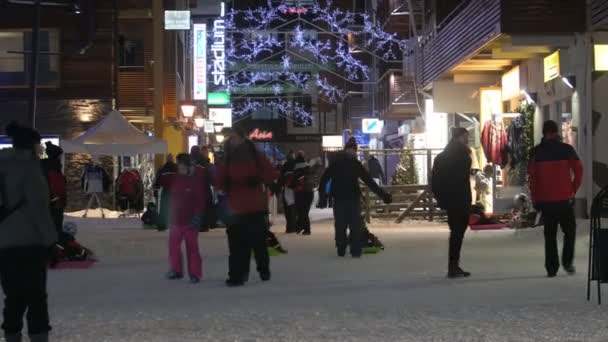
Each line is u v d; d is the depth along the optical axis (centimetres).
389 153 2838
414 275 1134
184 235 1129
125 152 2650
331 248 1603
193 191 1127
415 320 773
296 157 1998
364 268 1240
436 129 3180
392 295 941
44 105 3203
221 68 5284
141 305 902
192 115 3644
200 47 4481
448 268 1113
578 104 1936
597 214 861
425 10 3244
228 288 1050
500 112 2488
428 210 2486
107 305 904
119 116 2706
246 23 7250
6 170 650
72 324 777
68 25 3175
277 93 7269
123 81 3394
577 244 1484
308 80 7262
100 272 1243
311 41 7238
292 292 990
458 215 1090
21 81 3189
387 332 719
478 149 2673
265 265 1115
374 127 4797
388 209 2505
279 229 2225
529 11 1928
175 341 693
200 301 929
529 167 1096
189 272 1116
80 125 3200
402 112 3619
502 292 948
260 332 726
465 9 2322
